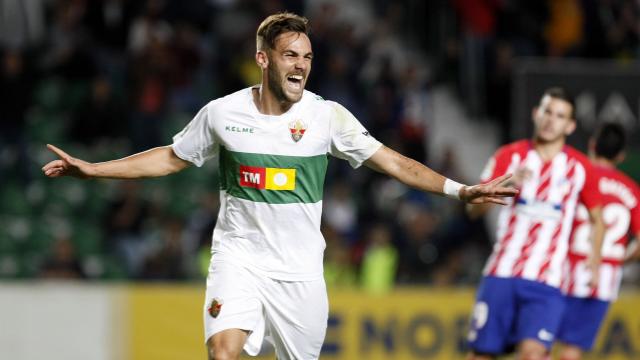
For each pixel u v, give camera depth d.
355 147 19.28
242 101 19.08
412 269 43.69
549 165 26.25
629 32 56.66
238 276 18.98
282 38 18.56
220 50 53.28
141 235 45.56
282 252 19.14
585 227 29.08
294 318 19.36
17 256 45.84
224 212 19.53
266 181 18.94
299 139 18.92
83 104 49.44
